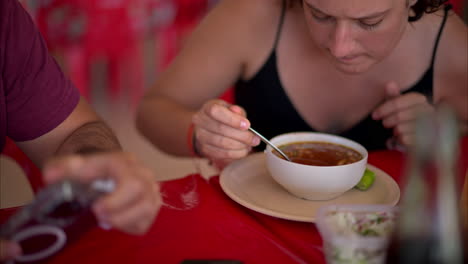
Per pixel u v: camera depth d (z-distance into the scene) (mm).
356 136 1684
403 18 1192
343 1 1087
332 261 750
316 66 1603
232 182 1162
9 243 675
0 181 1456
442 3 1440
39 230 693
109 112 3582
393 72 1603
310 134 1282
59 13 2887
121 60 3398
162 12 3264
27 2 2760
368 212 807
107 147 1069
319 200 1107
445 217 581
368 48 1202
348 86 1614
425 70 1605
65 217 691
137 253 892
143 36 3266
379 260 714
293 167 1054
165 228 976
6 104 1164
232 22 1635
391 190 1123
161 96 1633
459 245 587
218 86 1671
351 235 729
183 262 833
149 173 713
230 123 1196
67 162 652
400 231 625
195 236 955
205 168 1540
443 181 577
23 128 1187
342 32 1156
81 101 1251
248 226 1000
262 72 1646
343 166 1039
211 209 1060
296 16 1590
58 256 860
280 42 1619
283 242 960
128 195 642
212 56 1627
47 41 2908
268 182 1194
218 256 894
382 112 1458
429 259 598
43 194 629
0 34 1112
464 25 1623
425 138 569
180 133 1447
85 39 3025
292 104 1646
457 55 1587
